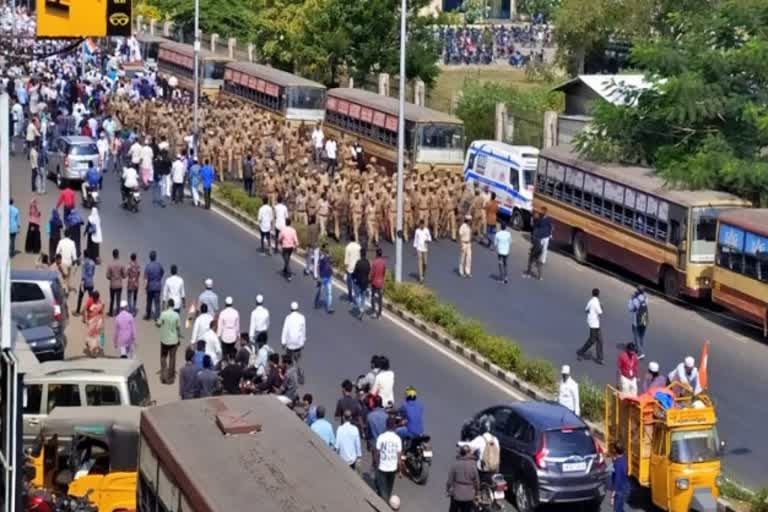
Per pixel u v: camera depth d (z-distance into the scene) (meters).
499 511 30.31
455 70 115.94
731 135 57.03
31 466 27.08
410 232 58.28
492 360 42.16
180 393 35.62
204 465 22.19
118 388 31.14
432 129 69.69
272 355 36.50
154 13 128.00
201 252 54.31
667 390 32.00
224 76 96.50
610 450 32.44
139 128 75.44
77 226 50.78
